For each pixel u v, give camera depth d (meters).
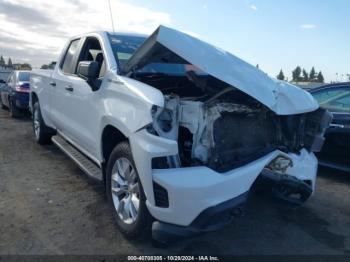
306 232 3.64
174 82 3.92
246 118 3.19
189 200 2.62
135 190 3.15
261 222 3.83
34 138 7.70
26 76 11.34
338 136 5.34
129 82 3.21
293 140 3.45
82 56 4.63
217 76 2.88
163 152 2.70
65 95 4.73
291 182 3.15
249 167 2.87
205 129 2.93
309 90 6.00
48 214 3.72
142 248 3.12
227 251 3.17
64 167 5.46
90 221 3.58
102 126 3.52
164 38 2.89
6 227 3.40
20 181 4.75
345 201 4.57
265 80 3.16
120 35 4.36
